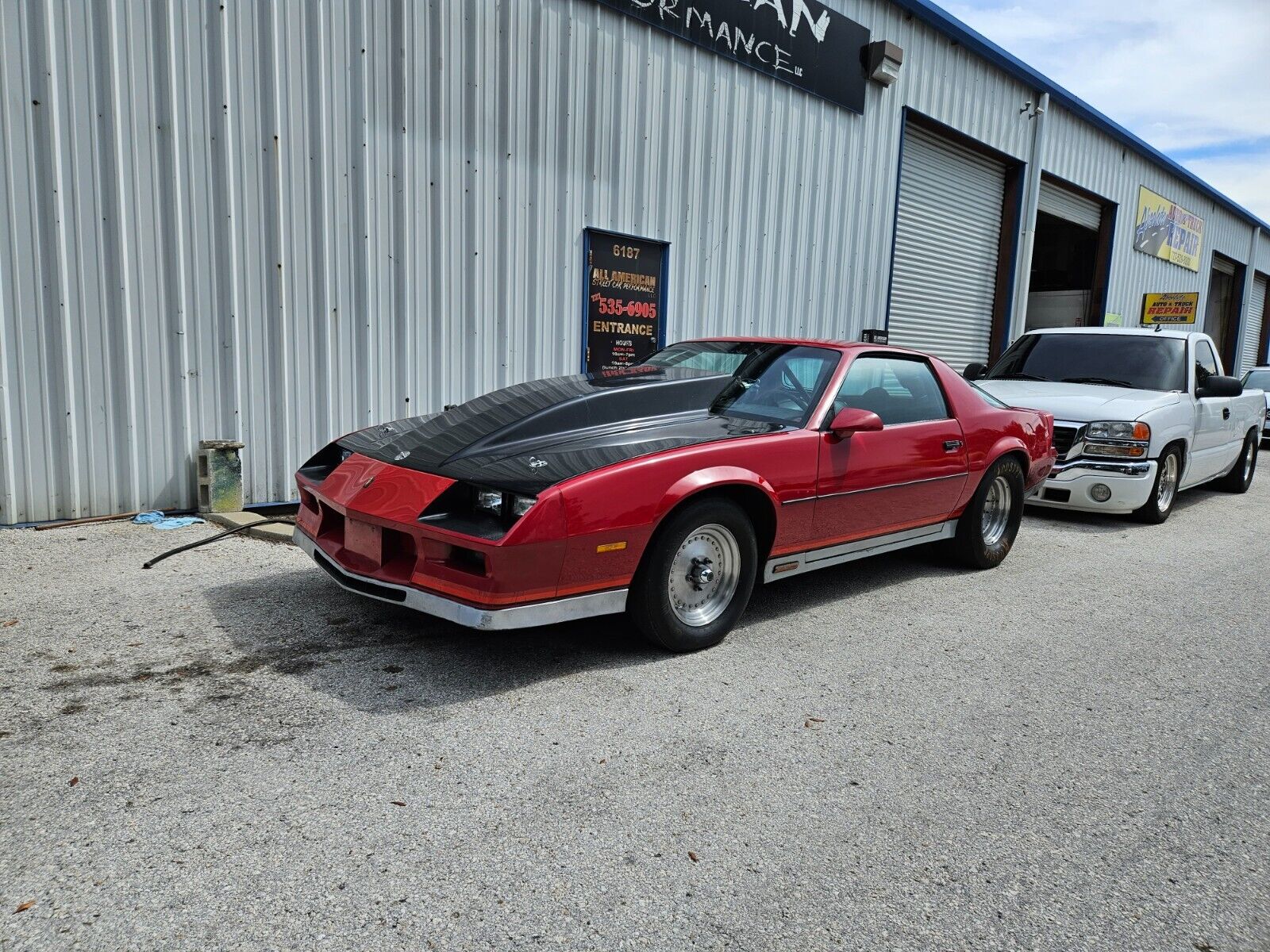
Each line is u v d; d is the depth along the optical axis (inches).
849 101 410.6
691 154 337.1
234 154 218.8
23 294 195.0
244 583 173.0
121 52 199.9
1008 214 565.3
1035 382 321.7
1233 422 354.9
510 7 268.4
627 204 315.3
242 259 223.3
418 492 130.3
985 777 110.6
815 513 162.1
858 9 407.2
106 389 207.6
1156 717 132.0
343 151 237.1
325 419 243.4
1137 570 227.8
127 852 85.6
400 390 258.1
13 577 169.3
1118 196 692.1
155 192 208.4
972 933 80.4
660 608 140.2
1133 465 276.2
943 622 174.9
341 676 131.6
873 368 181.9
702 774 107.7
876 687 138.7
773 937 78.3
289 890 81.1
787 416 164.7
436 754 109.2
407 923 77.5
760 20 353.4
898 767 112.0
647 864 88.4
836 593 193.2
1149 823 101.5
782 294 395.9
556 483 125.9
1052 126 583.2
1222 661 158.7
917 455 183.2
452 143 259.8
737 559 150.9
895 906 83.8
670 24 315.9
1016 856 93.4
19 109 190.1
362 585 134.5
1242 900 87.5
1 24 186.1
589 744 113.8
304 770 103.4
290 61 224.8
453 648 145.0
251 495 232.7
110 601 158.6
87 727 111.3
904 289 491.5
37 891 79.0
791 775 108.4
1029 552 243.8
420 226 255.8
